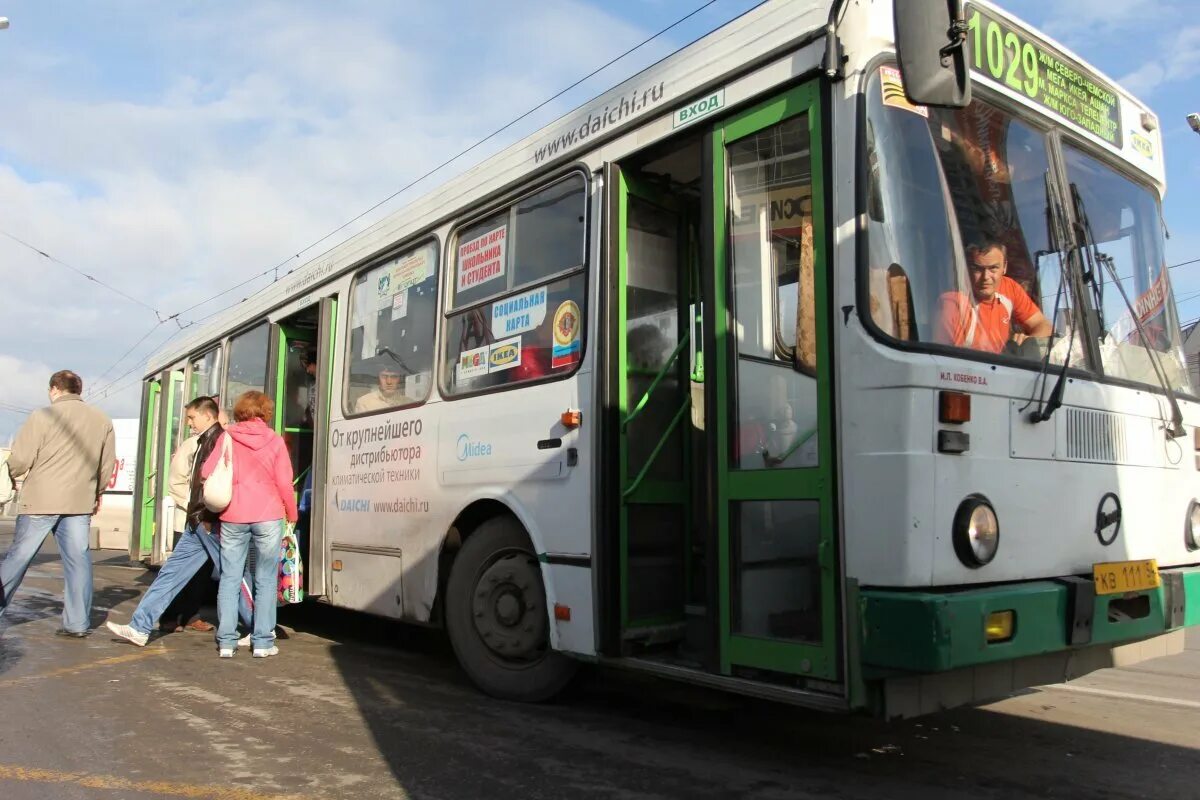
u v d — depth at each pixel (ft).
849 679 11.20
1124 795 12.56
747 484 12.81
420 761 13.46
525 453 16.69
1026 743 15.01
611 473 15.05
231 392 30.71
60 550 23.16
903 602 10.68
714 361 13.44
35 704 16.37
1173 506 14.69
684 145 14.80
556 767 13.28
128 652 21.43
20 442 22.31
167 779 12.53
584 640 15.07
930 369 11.28
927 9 10.71
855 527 11.37
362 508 21.71
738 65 13.39
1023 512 12.05
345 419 22.95
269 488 21.63
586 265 15.85
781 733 15.31
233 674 19.33
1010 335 12.67
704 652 13.70
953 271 12.25
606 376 15.19
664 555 15.80
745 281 13.25
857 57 12.00
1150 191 16.40
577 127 16.46
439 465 18.97
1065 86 14.70
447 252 19.80
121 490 71.61
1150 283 15.78
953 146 12.76
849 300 11.64
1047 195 13.88
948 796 12.38
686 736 15.01
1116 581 12.74
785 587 12.28
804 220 12.51
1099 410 13.46
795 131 12.73
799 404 12.34
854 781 12.92
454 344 19.15
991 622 11.01
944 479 11.21
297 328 28.09
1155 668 21.58
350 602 21.85
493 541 17.46
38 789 12.03
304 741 14.40
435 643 24.00
